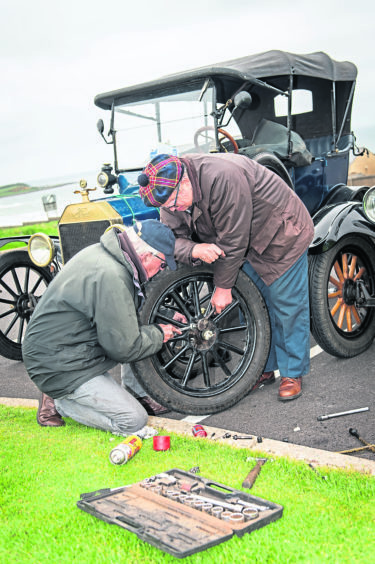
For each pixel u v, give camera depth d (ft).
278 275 11.19
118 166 16.35
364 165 34.53
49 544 6.69
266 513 6.91
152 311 10.69
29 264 16.05
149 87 15.14
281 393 11.84
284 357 11.82
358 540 6.42
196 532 6.53
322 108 18.65
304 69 16.20
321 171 18.07
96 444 9.71
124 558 6.34
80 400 9.95
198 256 10.21
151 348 9.84
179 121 15.03
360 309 14.93
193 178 9.69
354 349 13.69
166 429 10.44
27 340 9.71
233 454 9.09
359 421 10.34
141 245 9.26
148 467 8.71
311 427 10.34
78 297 9.27
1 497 7.90
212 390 11.21
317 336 13.32
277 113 16.83
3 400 12.85
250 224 10.06
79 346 9.77
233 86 15.17
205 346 11.12
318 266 12.90
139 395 11.80
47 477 8.47
